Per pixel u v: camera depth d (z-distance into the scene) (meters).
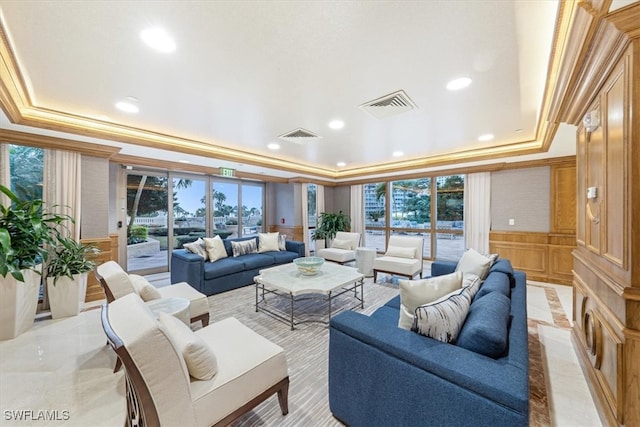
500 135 3.62
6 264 2.45
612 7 1.14
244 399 1.41
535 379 1.95
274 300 3.63
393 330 1.41
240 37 1.59
